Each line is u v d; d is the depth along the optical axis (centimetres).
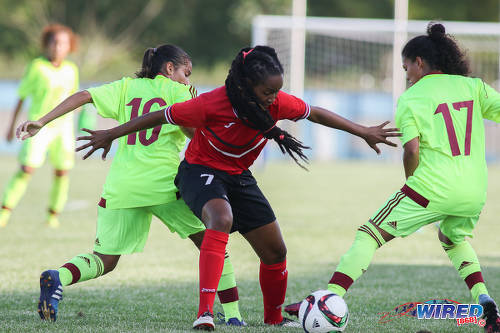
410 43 1494
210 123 1348
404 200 1395
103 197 1533
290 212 3981
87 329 1356
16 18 12519
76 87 3256
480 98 1447
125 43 12988
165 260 2473
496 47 8969
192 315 1598
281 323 1498
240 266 2353
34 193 4756
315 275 2217
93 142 1343
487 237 3092
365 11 13038
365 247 1385
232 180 1403
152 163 1513
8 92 8788
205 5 13375
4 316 1533
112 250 1518
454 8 12938
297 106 1365
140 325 1438
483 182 1416
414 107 1413
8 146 8806
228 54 13500
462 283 2055
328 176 6650
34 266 2252
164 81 1570
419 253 2694
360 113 9131
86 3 12788
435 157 1398
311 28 6638
